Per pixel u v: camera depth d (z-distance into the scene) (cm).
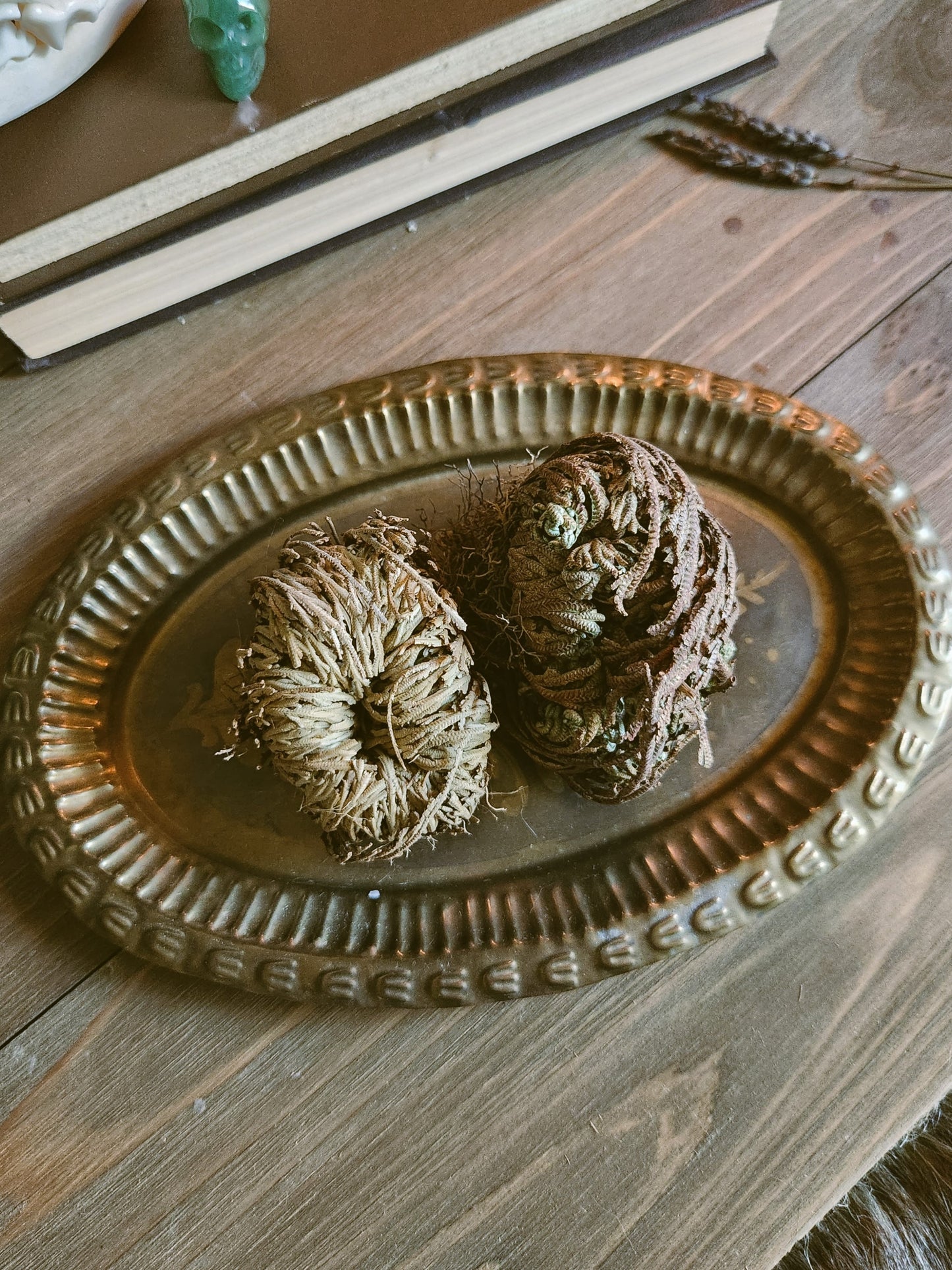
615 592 21
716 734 26
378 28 26
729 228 31
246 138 25
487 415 27
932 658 26
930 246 31
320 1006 25
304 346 30
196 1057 25
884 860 27
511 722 25
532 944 24
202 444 27
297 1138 25
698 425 28
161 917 24
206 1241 24
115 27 26
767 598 27
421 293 30
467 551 25
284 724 22
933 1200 31
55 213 25
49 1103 25
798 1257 30
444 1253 25
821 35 32
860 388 30
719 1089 26
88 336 29
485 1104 25
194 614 27
